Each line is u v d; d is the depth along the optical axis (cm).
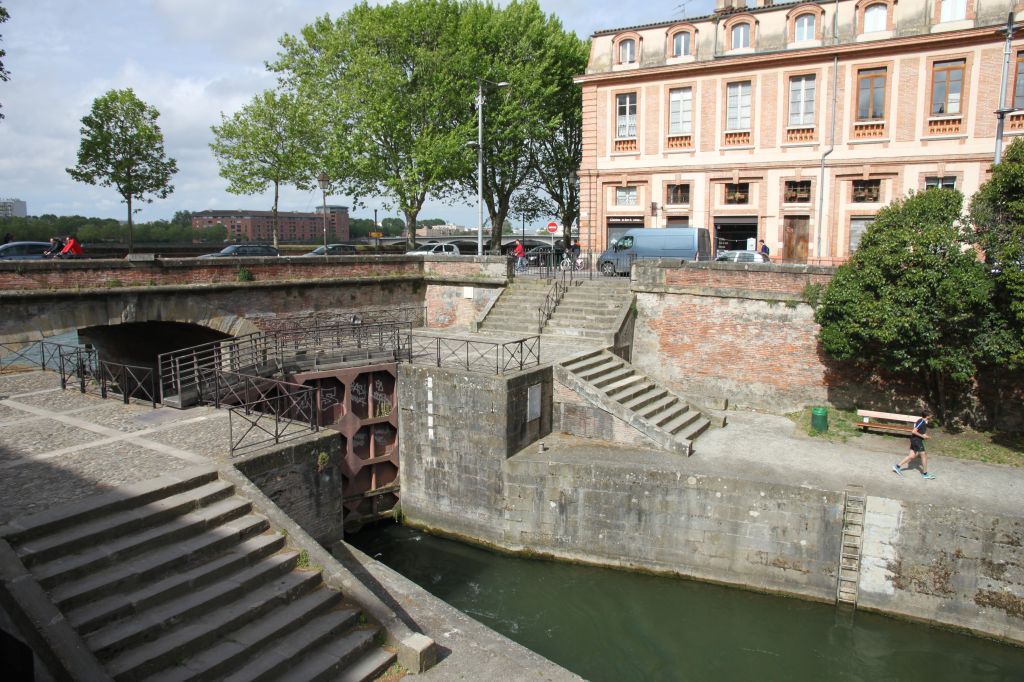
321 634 860
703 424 1730
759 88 2789
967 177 2512
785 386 1900
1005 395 1631
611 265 2667
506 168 3800
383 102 3150
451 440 1638
